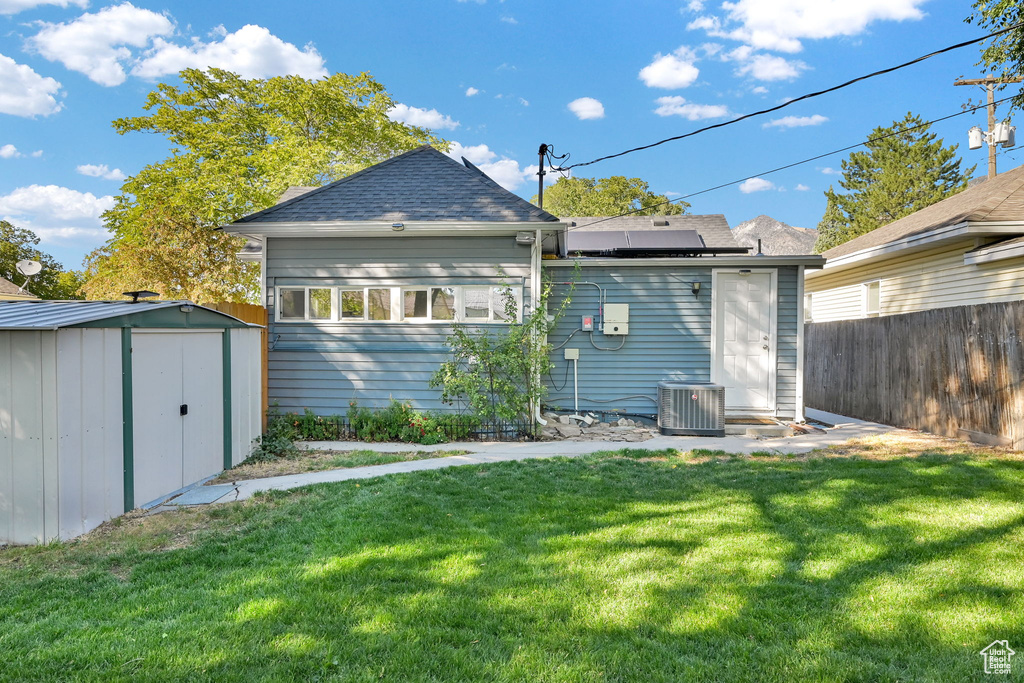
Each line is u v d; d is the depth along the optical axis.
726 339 9.47
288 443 7.65
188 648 2.62
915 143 36.50
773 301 9.38
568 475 5.89
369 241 8.88
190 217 15.26
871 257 12.39
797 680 2.38
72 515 4.30
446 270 8.81
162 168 22.91
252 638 2.71
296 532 4.25
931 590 3.15
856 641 2.66
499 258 8.77
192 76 25.34
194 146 24.53
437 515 4.58
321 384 8.88
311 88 25.42
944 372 7.92
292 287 8.92
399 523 4.38
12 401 4.24
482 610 2.98
